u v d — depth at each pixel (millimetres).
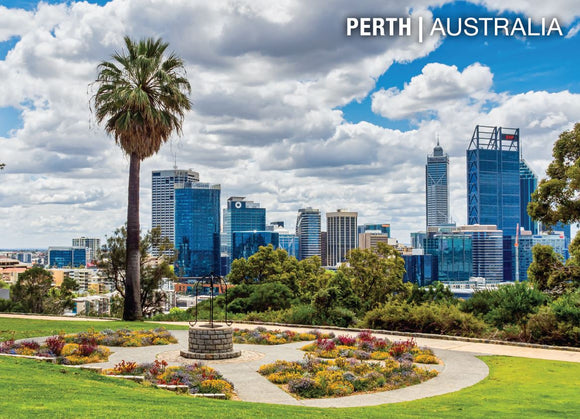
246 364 18641
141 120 32625
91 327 27953
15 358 16156
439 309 27453
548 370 17266
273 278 60062
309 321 32156
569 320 22844
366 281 53750
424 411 11938
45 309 52438
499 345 23188
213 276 21562
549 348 22062
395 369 17000
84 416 8969
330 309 32656
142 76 33719
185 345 22953
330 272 72562
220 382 14867
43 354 18359
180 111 34438
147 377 15109
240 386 15430
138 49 34438
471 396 13797
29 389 11172
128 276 34219
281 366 17109
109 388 12516
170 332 27422
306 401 13945
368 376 15922
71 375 13938
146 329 27453
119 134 33094
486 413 11461
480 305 29016
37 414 8922
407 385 15711
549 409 11891
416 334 26203
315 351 20766
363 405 13406
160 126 33562
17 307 47469
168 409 10289
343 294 38625
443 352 21297
